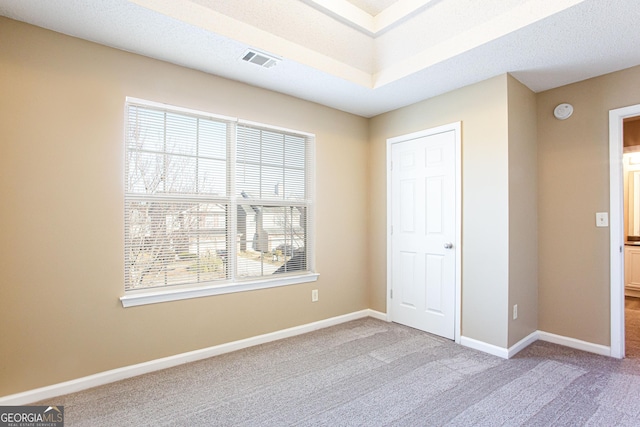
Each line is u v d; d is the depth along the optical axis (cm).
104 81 225
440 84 293
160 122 250
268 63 253
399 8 248
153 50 233
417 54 266
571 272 290
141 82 239
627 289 482
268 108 305
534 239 304
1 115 193
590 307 279
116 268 229
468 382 227
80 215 216
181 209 259
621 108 264
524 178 290
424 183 331
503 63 253
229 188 283
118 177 230
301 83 291
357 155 381
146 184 243
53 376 207
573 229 289
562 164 296
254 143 299
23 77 199
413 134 342
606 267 271
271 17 229
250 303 293
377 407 197
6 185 194
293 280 320
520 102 286
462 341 296
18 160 197
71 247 213
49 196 206
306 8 233
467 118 296
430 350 283
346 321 366
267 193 308
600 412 191
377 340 307
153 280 246
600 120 275
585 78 281
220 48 230
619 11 186
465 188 296
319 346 293
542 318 307
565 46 227
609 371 242
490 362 259
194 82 262
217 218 277
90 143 220
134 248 239
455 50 240
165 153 252
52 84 208
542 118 308
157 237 248
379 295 378
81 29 207
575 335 288
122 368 230
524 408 195
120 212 231
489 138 280
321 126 346
